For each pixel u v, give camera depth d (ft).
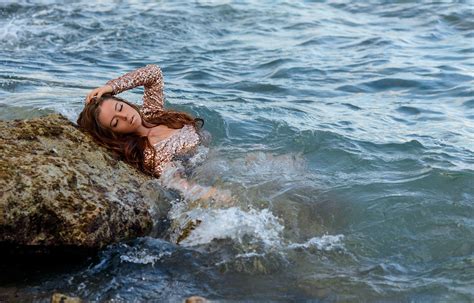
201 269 18.56
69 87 31.53
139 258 18.92
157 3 49.24
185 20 45.16
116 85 23.66
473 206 21.03
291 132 26.07
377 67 35.94
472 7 47.06
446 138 26.40
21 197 17.95
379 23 45.01
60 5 48.96
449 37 41.86
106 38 41.60
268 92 32.35
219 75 34.78
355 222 20.53
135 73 24.49
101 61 37.24
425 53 38.52
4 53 38.14
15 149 19.35
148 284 17.92
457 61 36.83
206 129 26.21
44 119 21.52
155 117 23.81
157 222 20.24
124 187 20.29
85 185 19.25
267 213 20.81
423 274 18.21
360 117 28.78
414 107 30.30
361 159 24.11
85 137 21.52
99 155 21.03
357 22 45.32
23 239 17.98
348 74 35.01
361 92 32.63
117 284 17.87
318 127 26.76
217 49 39.65
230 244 19.56
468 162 23.94
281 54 38.24
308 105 30.30
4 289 17.48
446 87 32.99
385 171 23.38
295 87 32.99
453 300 17.15
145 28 43.47
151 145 22.82
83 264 18.62
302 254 19.15
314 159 24.26
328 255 19.12
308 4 49.73
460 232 19.86
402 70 35.40
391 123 28.25
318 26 44.14
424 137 26.45
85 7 48.44
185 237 19.86
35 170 18.70
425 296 17.33
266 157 24.09
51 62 36.68
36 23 44.73
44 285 17.72
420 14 46.37
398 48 39.32
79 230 18.25
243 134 25.96
